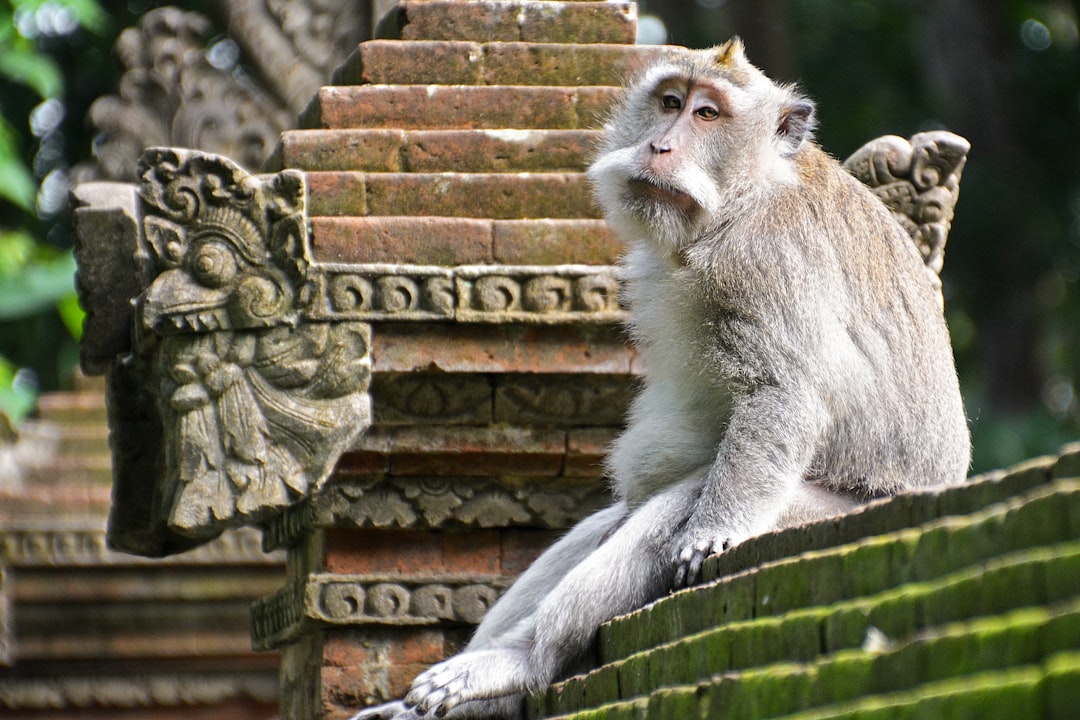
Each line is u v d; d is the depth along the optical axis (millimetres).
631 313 9945
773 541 6914
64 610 16094
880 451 9297
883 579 5285
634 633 7641
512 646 8742
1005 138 35250
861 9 38719
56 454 16922
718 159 9688
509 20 11117
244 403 9750
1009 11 37219
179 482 9688
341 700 10148
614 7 11203
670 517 8828
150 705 16375
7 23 22453
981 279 34688
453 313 9883
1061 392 40531
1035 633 4242
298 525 10469
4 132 22641
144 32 16141
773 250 9289
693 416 9539
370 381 9898
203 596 16141
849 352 9227
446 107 10758
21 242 21500
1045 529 4547
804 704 5191
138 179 9984
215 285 9812
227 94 16016
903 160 11406
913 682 4688
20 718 16141
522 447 10117
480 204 10359
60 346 29516
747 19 34875
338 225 10062
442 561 10305
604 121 10773
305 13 16047
